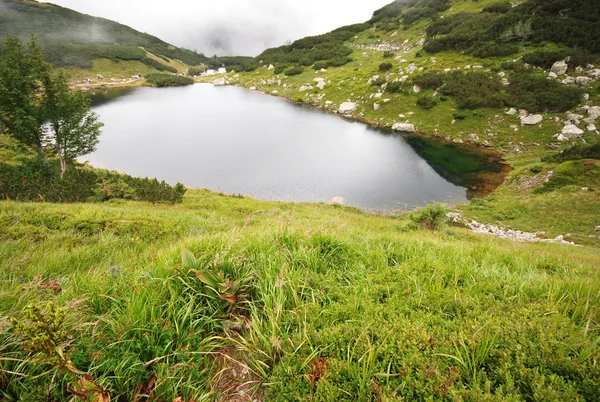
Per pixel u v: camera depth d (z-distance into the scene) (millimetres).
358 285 3842
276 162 51875
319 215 19562
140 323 2779
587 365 2348
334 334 2867
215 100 110750
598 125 47750
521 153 47969
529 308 3264
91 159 51969
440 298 3520
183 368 2561
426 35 100062
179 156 55094
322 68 114812
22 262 4844
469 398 2176
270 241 5027
